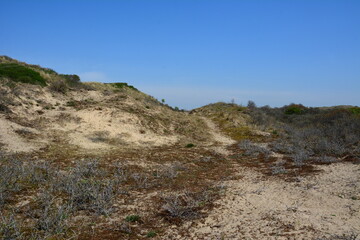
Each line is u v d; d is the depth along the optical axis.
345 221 5.96
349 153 13.53
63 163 11.49
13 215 6.14
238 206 7.45
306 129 22.14
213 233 5.87
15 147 12.74
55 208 7.06
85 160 11.98
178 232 6.09
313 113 33.44
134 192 8.88
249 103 34.75
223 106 34.72
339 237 5.12
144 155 14.12
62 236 5.72
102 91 27.64
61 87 24.06
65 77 28.55
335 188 8.46
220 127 25.05
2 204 7.02
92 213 7.03
